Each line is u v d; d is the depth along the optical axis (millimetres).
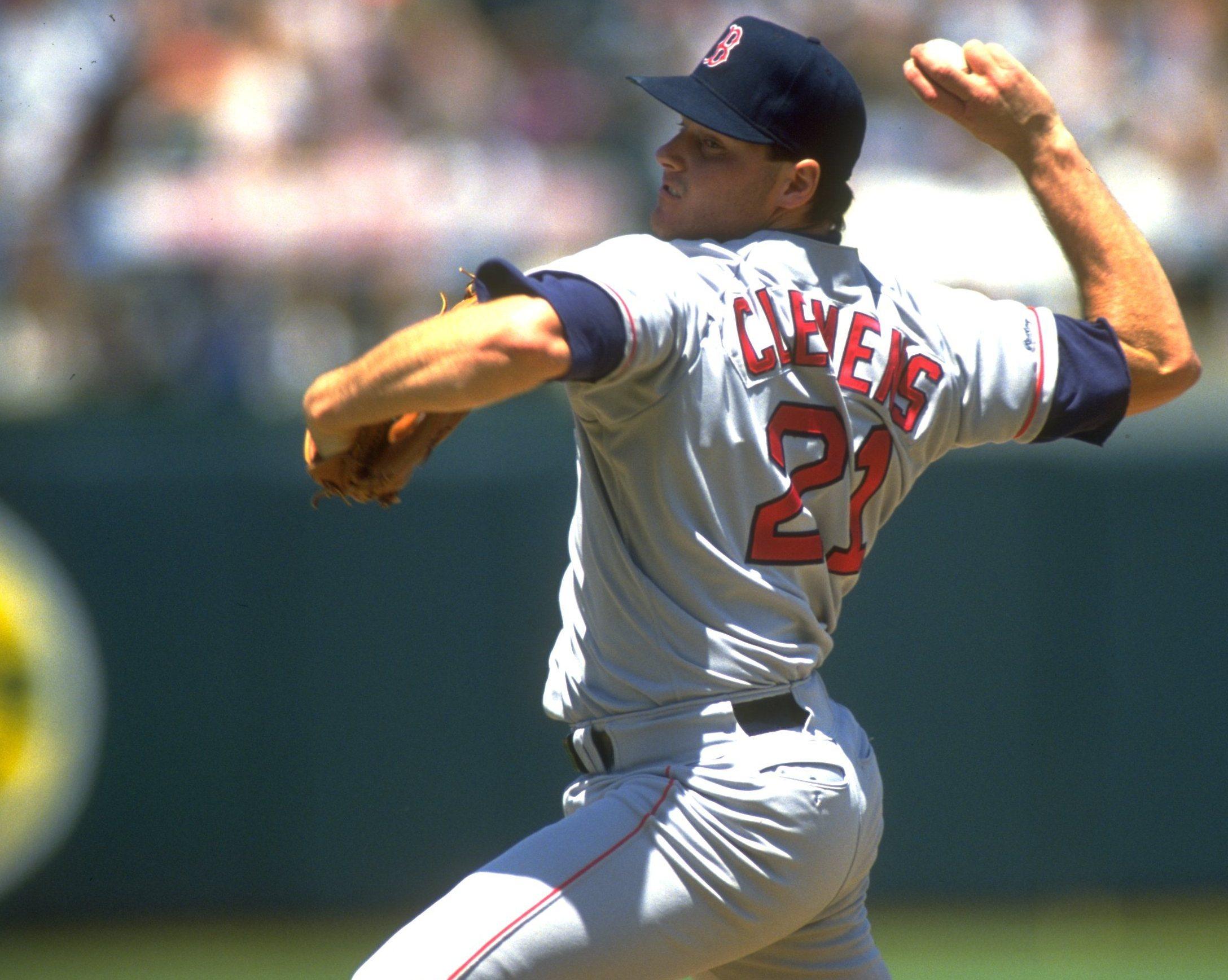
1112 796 18609
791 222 8219
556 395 19234
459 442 18188
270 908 18109
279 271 20141
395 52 23047
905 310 8320
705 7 25516
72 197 19953
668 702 7980
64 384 19234
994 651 18453
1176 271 23109
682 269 7645
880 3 25672
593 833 7793
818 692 8227
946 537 18406
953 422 8391
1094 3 26344
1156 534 18578
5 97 20562
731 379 7676
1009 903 18625
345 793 18094
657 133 24094
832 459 8016
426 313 20953
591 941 7633
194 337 19531
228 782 17969
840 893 8305
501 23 25031
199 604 17906
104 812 17844
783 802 7730
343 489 8016
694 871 7730
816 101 7902
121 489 17828
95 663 17812
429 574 18141
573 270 7266
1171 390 8875
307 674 18016
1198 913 18734
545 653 18219
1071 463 18484
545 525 18234
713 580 7859
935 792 18438
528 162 23141
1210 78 26094
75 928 17891
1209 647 18641
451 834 18125
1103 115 24688
